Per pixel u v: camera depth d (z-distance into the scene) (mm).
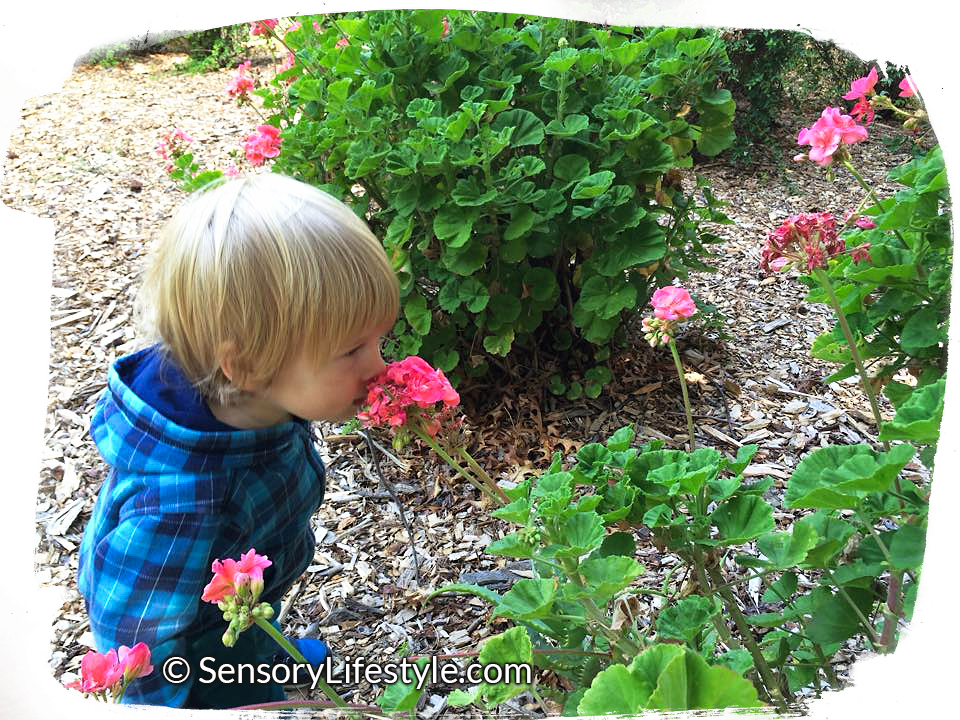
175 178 2834
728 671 903
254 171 3754
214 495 1284
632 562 1170
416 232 2543
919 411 1121
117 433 1327
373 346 1304
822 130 1595
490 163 2500
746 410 2688
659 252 2430
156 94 5641
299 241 1188
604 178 2283
